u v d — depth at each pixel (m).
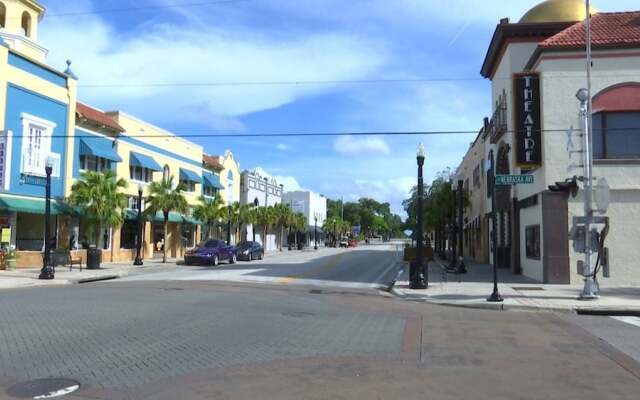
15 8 32.25
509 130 27.67
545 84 23.23
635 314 15.62
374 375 7.74
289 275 27.83
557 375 7.91
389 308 15.83
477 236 43.69
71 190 30.80
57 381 7.11
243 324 11.78
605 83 22.80
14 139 27.89
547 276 22.64
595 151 22.67
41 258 29.39
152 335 10.20
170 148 44.62
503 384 7.38
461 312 15.55
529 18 29.30
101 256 32.31
